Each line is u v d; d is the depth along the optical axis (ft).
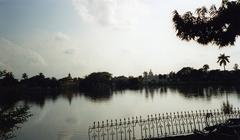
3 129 32.35
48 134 101.55
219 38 30.94
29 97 424.87
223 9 29.73
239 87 316.81
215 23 29.86
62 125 123.95
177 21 31.32
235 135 37.91
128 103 228.43
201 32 30.89
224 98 187.01
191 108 143.84
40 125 129.29
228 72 392.68
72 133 97.91
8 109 33.96
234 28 29.27
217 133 41.60
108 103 246.06
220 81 391.04
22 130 113.70
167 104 184.14
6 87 37.40
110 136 79.61
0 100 34.78
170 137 47.75
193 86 463.01
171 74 575.79
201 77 450.71
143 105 193.98
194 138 45.14
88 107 216.13
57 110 209.67
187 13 31.32
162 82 652.48
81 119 142.00
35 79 574.15
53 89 622.13
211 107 138.72
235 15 28.53
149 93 391.65
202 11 30.83
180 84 542.16
